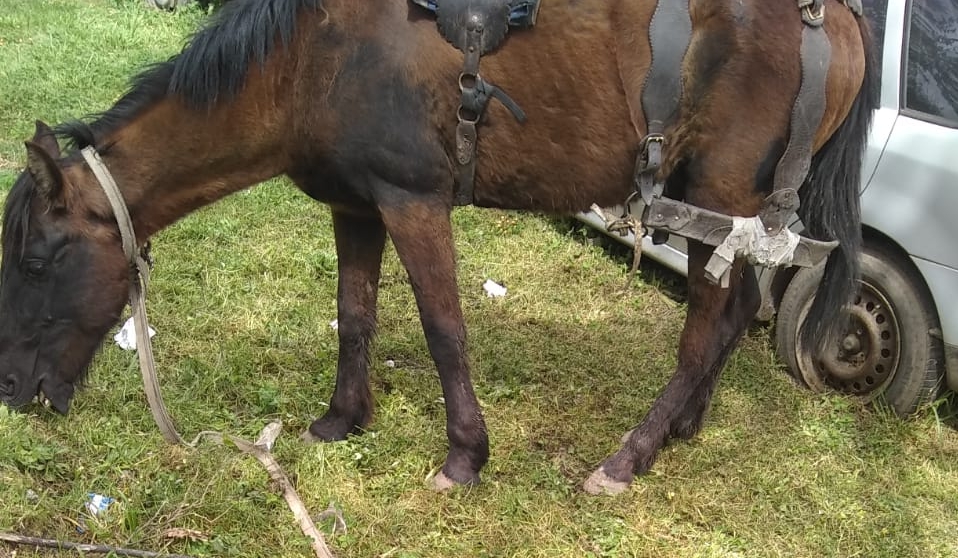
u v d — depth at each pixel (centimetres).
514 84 255
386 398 338
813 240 278
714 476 305
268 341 374
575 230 517
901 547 274
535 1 249
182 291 402
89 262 260
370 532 264
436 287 271
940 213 315
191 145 268
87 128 259
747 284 304
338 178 268
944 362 327
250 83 262
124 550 242
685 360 298
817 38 255
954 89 320
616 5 253
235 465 283
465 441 286
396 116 251
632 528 275
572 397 353
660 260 447
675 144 264
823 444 325
